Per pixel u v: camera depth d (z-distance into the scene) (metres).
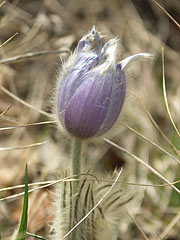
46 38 0.57
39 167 0.48
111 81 0.37
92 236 0.40
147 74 0.53
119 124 0.39
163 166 0.48
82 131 0.38
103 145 0.50
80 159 0.39
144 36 0.59
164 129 0.51
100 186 0.40
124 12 0.61
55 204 0.40
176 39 0.61
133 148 0.49
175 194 0.46
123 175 0.41
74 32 0.59
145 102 0.52
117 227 0.41
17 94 0.53
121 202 0.40
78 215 0.40
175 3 0.63
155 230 0.45
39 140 0.49
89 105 0.37
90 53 0.38
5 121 0.51
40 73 0.54
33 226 0.45
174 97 0.52
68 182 0.39
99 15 0.61
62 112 0.38
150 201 0.46
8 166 0.49
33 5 0.62
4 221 0.45
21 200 0.47
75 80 0.37
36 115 0.51
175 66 0.57
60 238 0.40
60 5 0.61
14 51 0.56
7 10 0.58
